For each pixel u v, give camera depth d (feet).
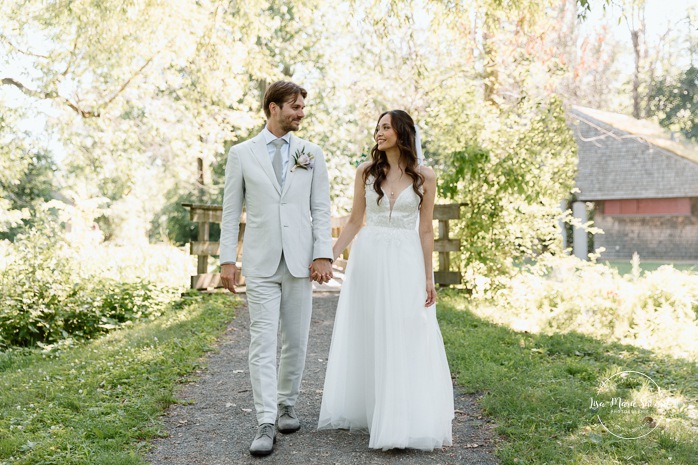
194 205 28.81
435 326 11.61
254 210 11.51
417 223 11.89
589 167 75.10
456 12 32.17
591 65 51.78
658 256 75.15
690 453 10.19
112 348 18.70
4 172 49.34
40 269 25.03
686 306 26.25
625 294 25.93
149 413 12.63
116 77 48.44
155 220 85.66
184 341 19.06
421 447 10.84
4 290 23.81
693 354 19.07
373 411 11.42
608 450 10.41
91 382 14.56
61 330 23.32
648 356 17.92
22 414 12.46
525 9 31.60
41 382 14.90
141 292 27.68
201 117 51.96
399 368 10.92
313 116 63.77
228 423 12.41
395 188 11.71
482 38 42.27
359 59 53.11
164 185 82.69
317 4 48.37
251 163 11.51
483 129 31.42
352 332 11.89
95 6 38.27
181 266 43.45
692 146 75.66
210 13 41.83
